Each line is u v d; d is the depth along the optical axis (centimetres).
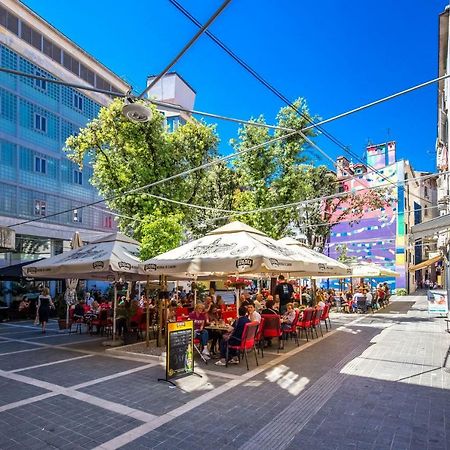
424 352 1013
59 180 2730
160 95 3956
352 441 473
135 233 1675
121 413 564
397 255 3841
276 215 1941
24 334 1428
